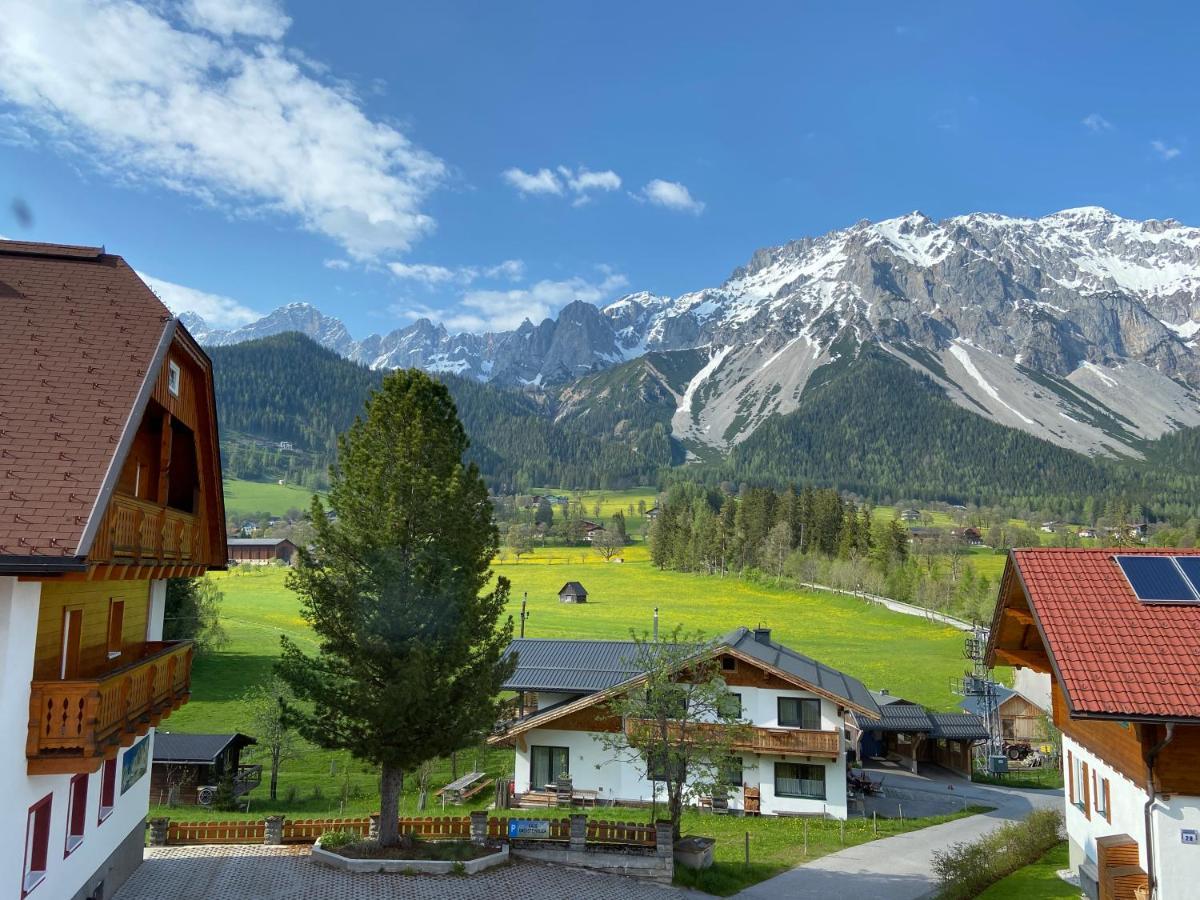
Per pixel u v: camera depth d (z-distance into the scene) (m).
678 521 187.62
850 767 56.78
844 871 30.56
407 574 24.50
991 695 60.12
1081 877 25.16
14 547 13.27
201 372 21.23
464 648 24.95
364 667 24.48
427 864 24.58
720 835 35.28
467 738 25.34
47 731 14.80
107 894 20.39
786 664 42.38
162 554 18.89
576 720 39.97
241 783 43.09
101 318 18.20
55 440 15.11
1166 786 18.44
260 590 125.62
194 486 22.44
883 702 60.72
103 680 15.44
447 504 24.77
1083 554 22.34
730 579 160.38
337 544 25.08
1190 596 20.27
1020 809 46.28
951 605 127.38
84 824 18.38
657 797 39.25
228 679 65.69
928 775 57.22
